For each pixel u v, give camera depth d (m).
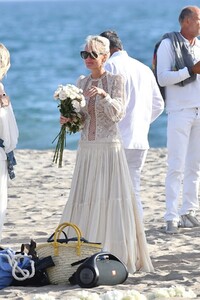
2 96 17.25
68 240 16.72
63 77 107.00
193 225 22.52
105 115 17.72
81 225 17.67
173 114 21.73
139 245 17.89
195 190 22.58
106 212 17.66
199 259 19.03
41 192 29.38
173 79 21.39
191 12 21.77
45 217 24.80
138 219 17.92
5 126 17.25
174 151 21.81
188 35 21.88
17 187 30.39
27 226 23.34
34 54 147.25
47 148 56.53
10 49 162.62
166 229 21.94
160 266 18.39
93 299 14.75
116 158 17.73
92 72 18.06
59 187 30.38
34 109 74.69
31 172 34.12
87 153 17.81
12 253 16.64
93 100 17.77
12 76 107.06
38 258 16.67
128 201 17.70
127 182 17.81
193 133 22.17
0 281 16.30
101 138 17.72
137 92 20.19
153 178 32.16
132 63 20.28
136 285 16.30
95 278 15.95
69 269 16.34
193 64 21.77
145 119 20.44
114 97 17.72
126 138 20.14
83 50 17.91
